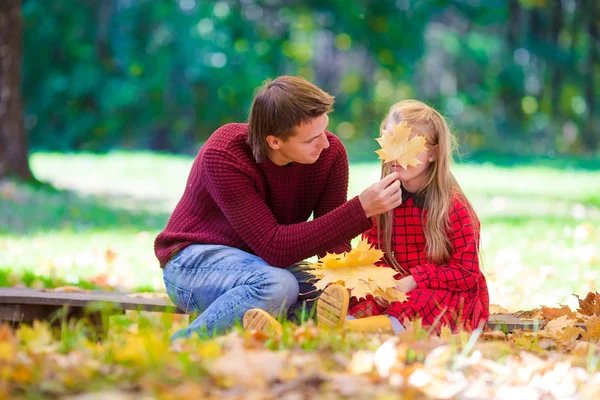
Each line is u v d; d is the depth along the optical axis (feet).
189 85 134.62
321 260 16.75
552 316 20.11
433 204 17.81
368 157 114.42
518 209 55.98
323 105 16.26
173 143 133.39
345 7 139.74
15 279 27.58
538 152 140.26
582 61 161.07
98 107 131.54
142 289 27.14
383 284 16.14
